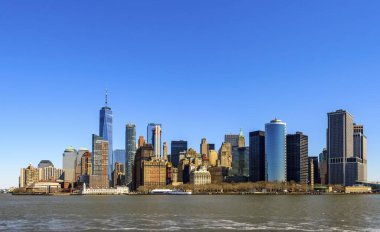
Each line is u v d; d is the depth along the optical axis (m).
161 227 149.75
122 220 175.12
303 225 152.75
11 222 169.88
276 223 159.75
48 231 141.50
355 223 159.00
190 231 139.25
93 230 143.00
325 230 139.62
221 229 143.50
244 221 167.38
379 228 144.12
